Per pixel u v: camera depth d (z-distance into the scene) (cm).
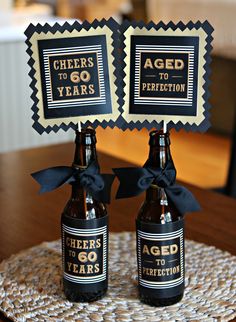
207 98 95
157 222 94
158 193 95
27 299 100
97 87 95
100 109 96
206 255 115
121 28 94
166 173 93
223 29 517
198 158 445
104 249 98
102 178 94
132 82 95
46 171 95
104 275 98
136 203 142
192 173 415
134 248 119
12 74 313
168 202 95
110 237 123
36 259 114
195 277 107
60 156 177
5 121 317
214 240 124
